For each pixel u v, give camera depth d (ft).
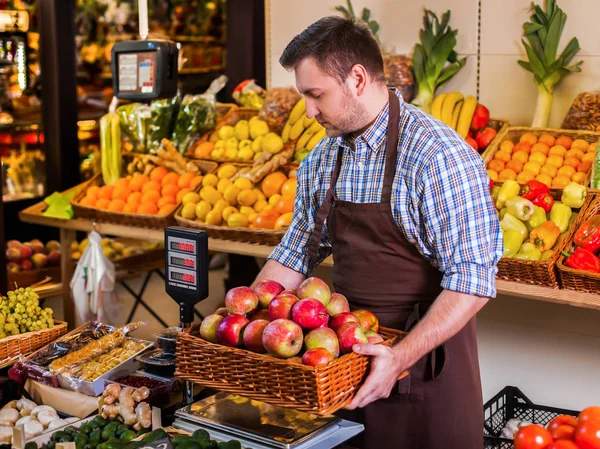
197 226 12.62
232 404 6.79
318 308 5.97
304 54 6.40
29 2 19.08
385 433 7.47
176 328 7.92
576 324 10.85
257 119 14.66
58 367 7.61
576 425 5.82
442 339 6.42
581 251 9.51
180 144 14.96
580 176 11.03
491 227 6.68
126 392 6.87
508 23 12.97
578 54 12.37
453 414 7.29
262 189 13.01
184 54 23.72
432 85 13.08
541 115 12.48
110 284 13.43
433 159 6.61
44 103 19.45
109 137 14.80
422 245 6.91
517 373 11.48
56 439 6.47
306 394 5.60
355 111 6.63
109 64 21.24
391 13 14.23
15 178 19.29
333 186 7.27
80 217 14.23
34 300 8.61
